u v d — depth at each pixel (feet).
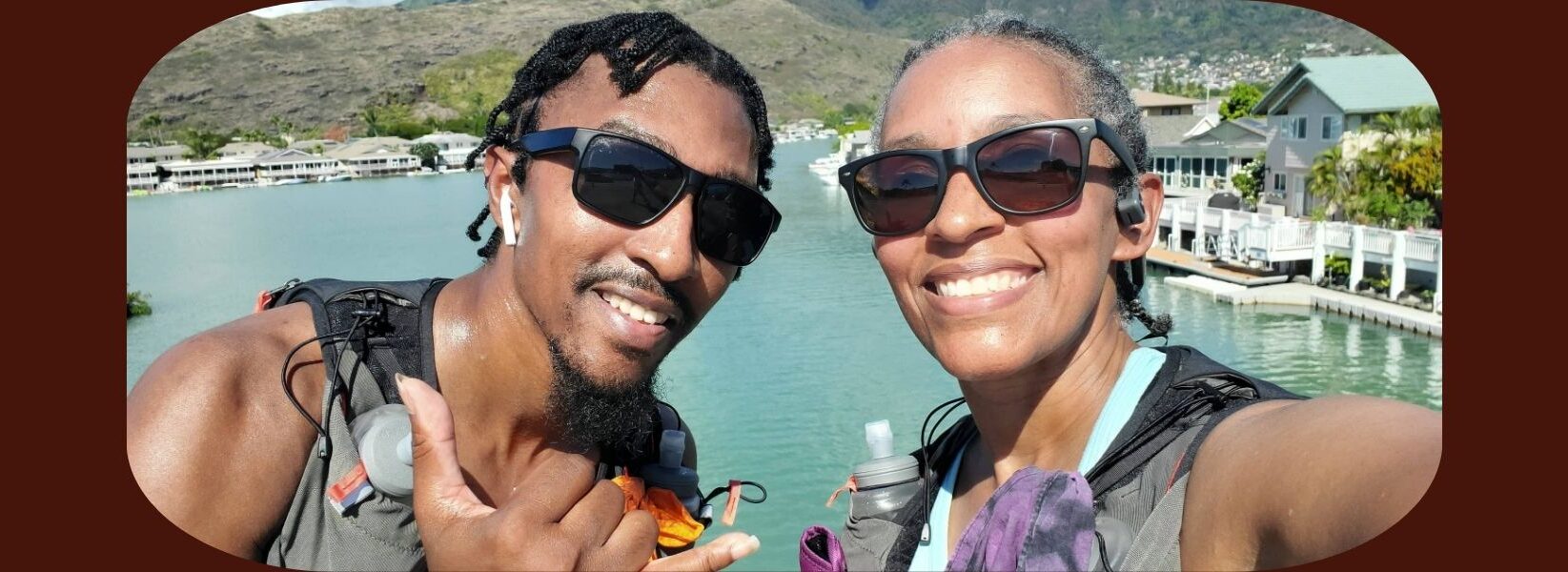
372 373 2.17
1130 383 1.92
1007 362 1.82
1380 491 1.42
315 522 2.09
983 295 1.83
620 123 2.03
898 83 1.98
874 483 2.21
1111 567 1.65
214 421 2.00
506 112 2.30
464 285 2.32
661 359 2.19
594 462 2.39
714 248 2.11
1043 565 1.57
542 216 2.07
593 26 2.17
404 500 2.07
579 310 2.06
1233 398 1.81
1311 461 1.45
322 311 2.22
